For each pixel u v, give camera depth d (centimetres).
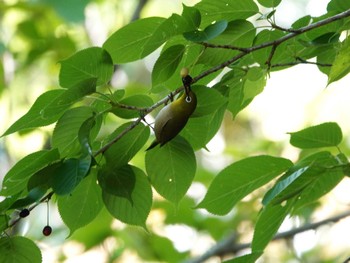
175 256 1114
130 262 1159
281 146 1220
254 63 561
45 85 1380
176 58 506
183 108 490
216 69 504
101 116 497
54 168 488
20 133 1170
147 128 507
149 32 514
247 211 1132
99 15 1348
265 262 1199
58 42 1344
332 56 572
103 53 492
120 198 528
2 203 488
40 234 1152
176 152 532
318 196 567
